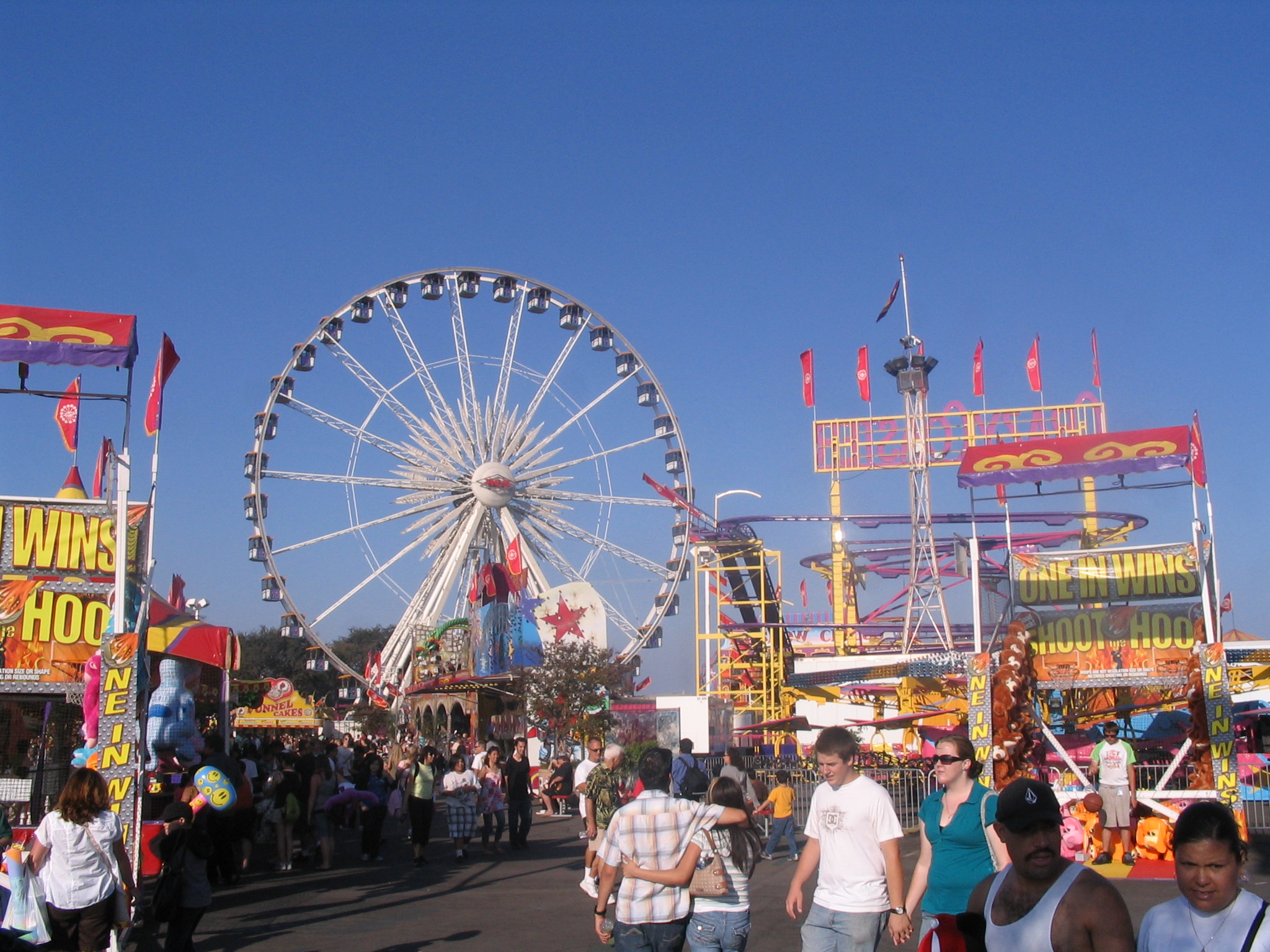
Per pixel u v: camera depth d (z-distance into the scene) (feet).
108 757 42.32
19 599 46.62
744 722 176.14
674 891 27.14
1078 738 92.53
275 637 392.88
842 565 195.42
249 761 74.13
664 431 172.86
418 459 162.09
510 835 79.20
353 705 217.56
